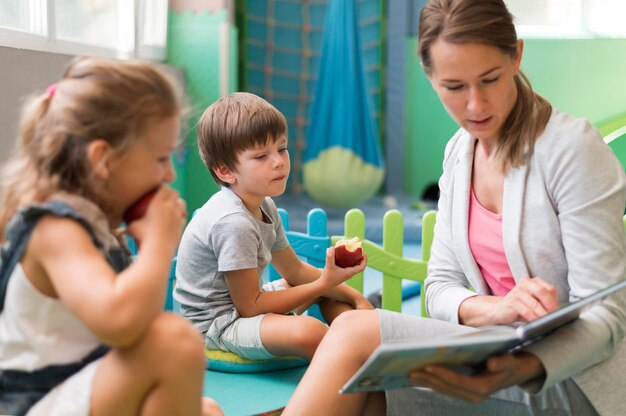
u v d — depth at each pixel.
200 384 1.06
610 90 3.46
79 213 1.05
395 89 4.77
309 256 1.96
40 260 1.04
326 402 1.21
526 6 3.72
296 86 4.83
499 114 1.24
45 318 1.08
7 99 2.03
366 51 4.79
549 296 1.15
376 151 4.01
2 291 1.09
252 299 1.68
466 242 1.37
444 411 1.29
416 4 4.70
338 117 3.92
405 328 1.25
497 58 1.19
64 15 2.59
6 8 2.23
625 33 3.53
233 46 3.44
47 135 1.08
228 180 1.74
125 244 1.19
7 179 1.14
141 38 3.09
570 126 1.25
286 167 1.74
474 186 1.38
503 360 1.06
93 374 1.05
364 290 2.80
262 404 1.52
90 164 1.06
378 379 1.05
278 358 1.71
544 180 1.26
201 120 1.76
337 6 3.91
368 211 4.13
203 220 1.72
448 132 4.70
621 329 1.18
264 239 1.75
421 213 4.00
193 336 1.05
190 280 1.75
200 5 3.42
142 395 1.05
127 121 1.06
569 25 3.66
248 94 1.79
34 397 1.10
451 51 1.19
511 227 1.29
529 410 1.23
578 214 1.21
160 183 1.12
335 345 1.24
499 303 1.22
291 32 4.79
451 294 1.37
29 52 2.16
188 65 3.43
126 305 0.98
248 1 4.67
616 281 1.19
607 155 1.24
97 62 1.10
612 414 1.19
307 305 1.86
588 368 1.20
